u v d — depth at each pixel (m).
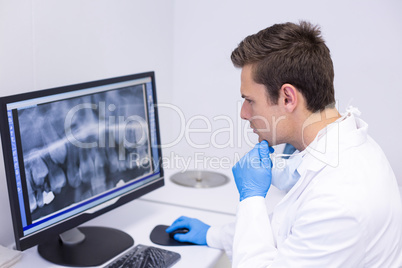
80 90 1.30
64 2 1.55
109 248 1.38
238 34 2.03
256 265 1.14
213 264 1.35
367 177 1.06
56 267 1.27
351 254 1.00
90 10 1.69
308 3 1.86
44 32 1.48
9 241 1.46
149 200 1.81
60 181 1.27
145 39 2.02
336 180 1.06
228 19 2.03
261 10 1.96
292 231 1.09
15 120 1.14
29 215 1.20
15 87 1.40
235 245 1.20
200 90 2.16
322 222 1.01
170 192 1.89
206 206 1.75
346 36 1.82
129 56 1.95
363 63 1.82
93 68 1.75
